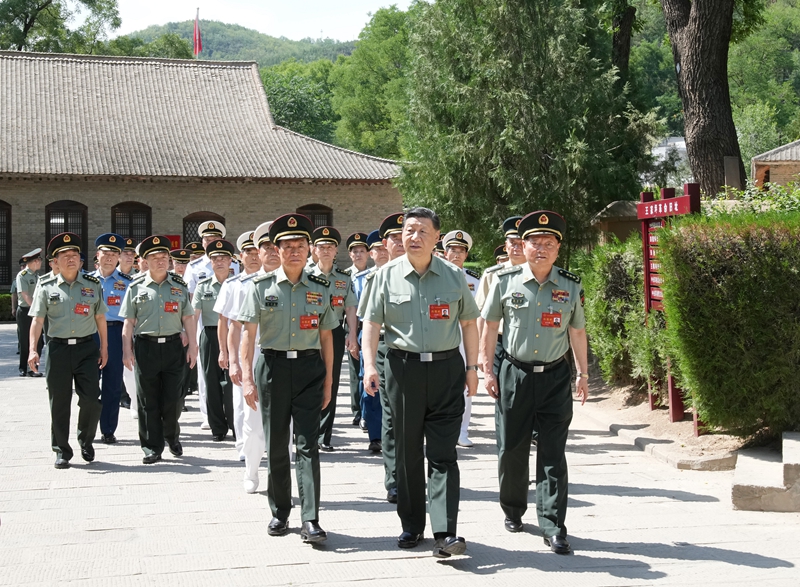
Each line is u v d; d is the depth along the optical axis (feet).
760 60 213.87
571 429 31.45
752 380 24.11
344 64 226.58
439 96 61.46
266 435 18.65
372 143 194.39
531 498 21.91
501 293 18.78
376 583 15.69
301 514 18.22
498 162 55.98
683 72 48.60
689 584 15.58
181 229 106.93
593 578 15.90
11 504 21.29
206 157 106.52
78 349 25.66
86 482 23.71
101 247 31.50
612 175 55.72
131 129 110.42
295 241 18.54
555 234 18.48
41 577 16.01
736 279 24.16
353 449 28.73
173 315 26.71
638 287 33.94
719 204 33.30
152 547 17.81
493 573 16.20
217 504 21.30
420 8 61.93
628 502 21.40
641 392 35.19
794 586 15.44
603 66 61.05
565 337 18.39
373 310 17.62
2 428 32.58
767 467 22.22
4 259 102.73
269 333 18.52
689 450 26.02
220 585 15.58
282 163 107.04
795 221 23.95
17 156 100.32
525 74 55.11
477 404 38.40
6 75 115.34
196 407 38.60
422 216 17.35
